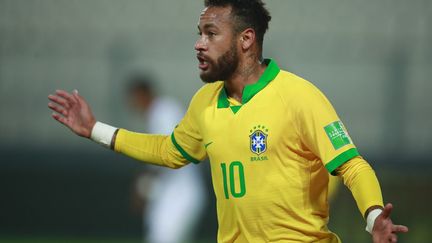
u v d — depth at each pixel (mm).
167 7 52375
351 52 51125
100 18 52156
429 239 41781
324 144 16281
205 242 45156
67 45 51438
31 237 46562
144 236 46625
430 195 42125
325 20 52344
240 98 17312
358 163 16188
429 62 50938
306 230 16797
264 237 16906
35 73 51250
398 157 47125
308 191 16812
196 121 17922
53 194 47188
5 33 51781
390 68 50875
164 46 51062
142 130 49844
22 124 50688
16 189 47312
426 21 52031
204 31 17219
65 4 52312
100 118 50406
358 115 50656
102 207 46938
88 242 45219
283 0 52594
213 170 17469
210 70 17203
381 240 15102
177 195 36281
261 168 16672
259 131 16641
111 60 50938
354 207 40438
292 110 16531
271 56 51219
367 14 52281
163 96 50625
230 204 17156
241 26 17125
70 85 51219
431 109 50188
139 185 37250
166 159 19094
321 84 51062
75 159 47125
